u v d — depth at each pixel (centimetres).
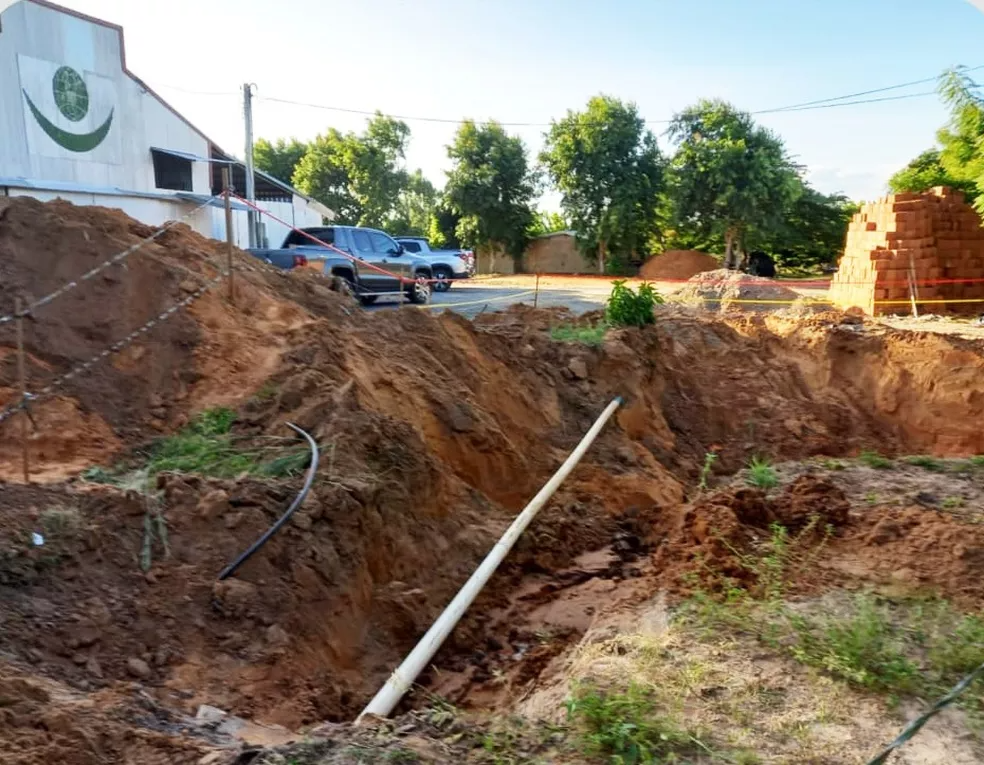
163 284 754
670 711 344
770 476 734
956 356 1273
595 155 3956
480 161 4353
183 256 816
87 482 528
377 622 544
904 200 2094
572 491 855
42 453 568
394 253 1969
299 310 806
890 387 1302
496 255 4506
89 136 2203
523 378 1000
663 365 1235
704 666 383
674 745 319
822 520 590
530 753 313
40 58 2031
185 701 390
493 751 311
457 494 728
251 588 468
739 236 3653
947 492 691
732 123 3553
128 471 564
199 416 645
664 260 3628
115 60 2288
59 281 704
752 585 487
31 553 432
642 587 530
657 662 389
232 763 290
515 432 908
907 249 2047
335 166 5325
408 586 588
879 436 1270
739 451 1180
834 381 1342
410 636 552
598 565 723
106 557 456
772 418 1243
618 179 3984
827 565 521
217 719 368
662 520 814
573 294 2494
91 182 2225
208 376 693
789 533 576
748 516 587
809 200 4100
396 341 883
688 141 3641
